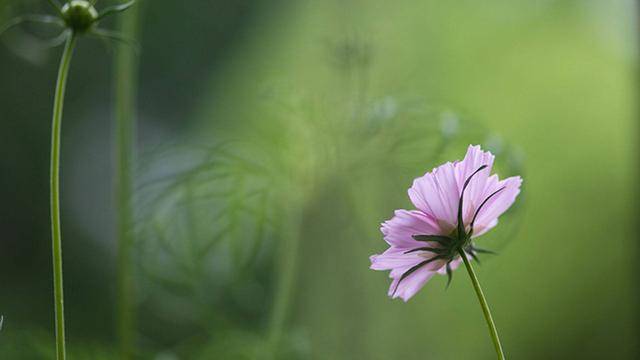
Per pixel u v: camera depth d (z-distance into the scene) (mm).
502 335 2764
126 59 1118
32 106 2518
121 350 1123
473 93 2941
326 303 1636
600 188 2941
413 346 2086
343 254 1615
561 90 3016
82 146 2598
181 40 2705
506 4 2973
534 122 3004
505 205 877
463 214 869
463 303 2666
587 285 2867
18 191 2477
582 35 3039
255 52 2598
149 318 1555
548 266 2873
